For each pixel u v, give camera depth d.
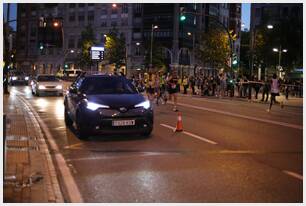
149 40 93.56
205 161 9.85
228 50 70.81
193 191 7.50
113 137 13.21
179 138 13.06
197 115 20.12
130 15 106.00
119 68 92.81
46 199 6.75
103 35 110.00
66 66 105.69
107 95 13.09
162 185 7.87
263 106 28.23
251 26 85.12
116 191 7.50
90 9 112.88
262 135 13.90
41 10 124.12
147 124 12.77
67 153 10.82
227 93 39.75
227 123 17.06
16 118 17.25
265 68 68.56
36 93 33.88
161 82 27.69
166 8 100.50
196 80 55.28
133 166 9.35
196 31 103.38
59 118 18.25
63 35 115.75
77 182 8.07
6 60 32.50
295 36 61.94
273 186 7.84
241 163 9.67
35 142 11.79
